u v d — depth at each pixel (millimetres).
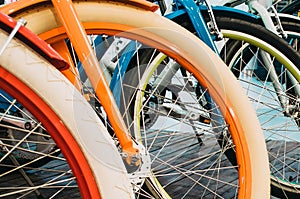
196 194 1449
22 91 636
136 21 839
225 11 1225
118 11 831
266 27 1328
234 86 889
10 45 632
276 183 1334
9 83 631
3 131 1209
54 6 750
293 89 1396
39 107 643
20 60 634
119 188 679
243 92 899
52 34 796
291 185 1333
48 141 1215
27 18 766
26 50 643
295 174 1558
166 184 1419
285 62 1282
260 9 1347
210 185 1519
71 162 667
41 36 789
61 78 660
